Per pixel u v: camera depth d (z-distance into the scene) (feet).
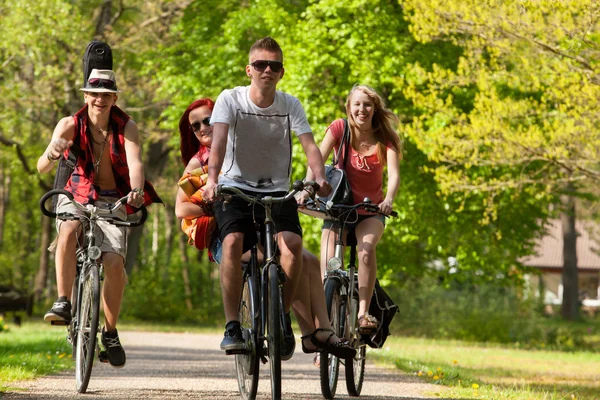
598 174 126.72
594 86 110.83
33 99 242.37
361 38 207.62
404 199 209.67
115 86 60.08
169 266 328.90
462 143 130.52
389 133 63.36
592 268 590.96
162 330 237.45
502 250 236.43
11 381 67.31
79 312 61.31
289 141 51.98
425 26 121.29
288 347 51.01
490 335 256.11
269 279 49.32
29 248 398.01
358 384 65.46
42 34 227.20
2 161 322.55
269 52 50.26
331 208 60.70
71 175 61.26
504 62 136.98
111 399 57.06
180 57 245.45
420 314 264.52
